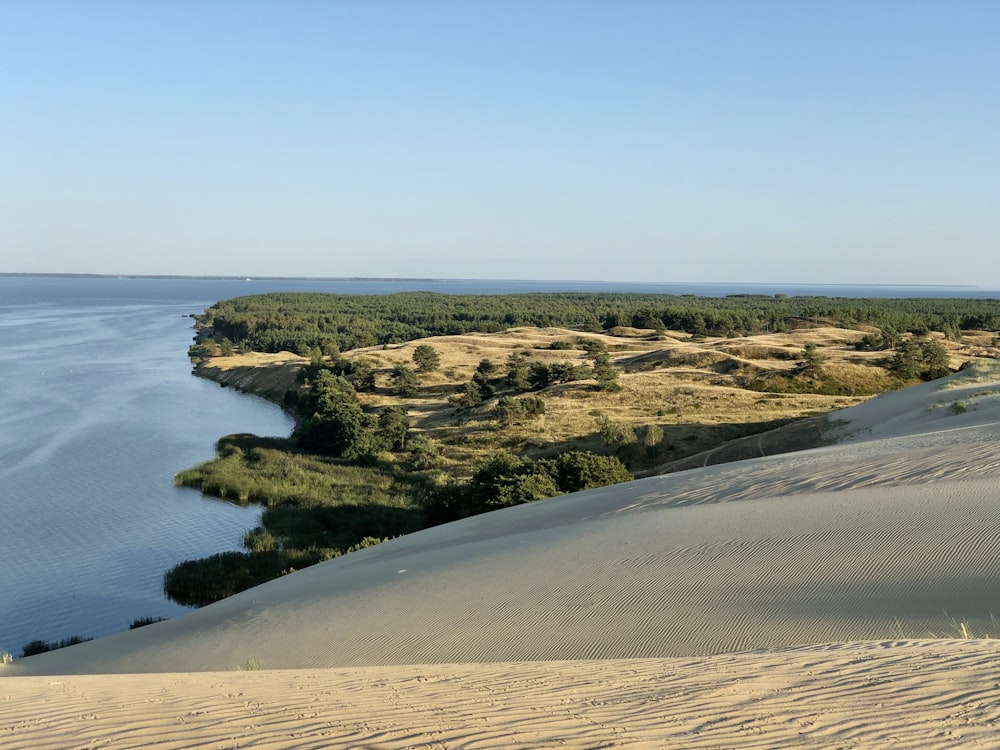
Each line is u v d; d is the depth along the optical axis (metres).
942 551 13.17
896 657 8.16
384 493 47.22
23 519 42.44
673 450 53.28
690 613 12.58
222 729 6.39
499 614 14.41
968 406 39.28
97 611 30.77
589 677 8.48
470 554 20.28
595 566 16.12
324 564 27.52
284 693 8.07
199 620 20.42
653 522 19.22
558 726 6.36
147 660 16.95
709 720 6.40
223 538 39.56
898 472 20.67
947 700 6.59
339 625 15.98
